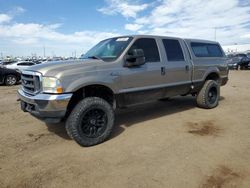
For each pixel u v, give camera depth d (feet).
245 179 9.87
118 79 14.79
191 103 24.91
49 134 15.55
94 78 13.53
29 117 19.66
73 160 11.79
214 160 11.56
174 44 19.10
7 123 17.98
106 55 15.90
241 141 13.98
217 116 19.60
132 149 13.02
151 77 16.72
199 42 21.67
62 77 12.50
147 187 9.39
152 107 23.13
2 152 12.76
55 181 9.93
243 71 77.41
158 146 13.38
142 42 16.62
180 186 9.43
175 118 19.10
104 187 9.46
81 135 13.15
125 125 17.37
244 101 26.03
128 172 10.55
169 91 18.52
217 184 9.53
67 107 13.15
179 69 18.84
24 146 13.60
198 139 14.37
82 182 9.84
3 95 31.83
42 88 12.71
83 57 17.15
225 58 24.43
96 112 13.76
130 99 15.87
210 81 21.90
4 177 10.27
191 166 11.00
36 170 10.84
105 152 12.69
